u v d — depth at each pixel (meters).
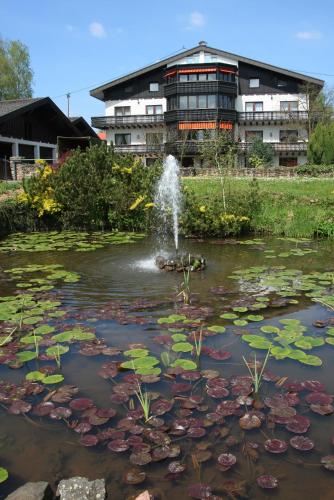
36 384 3.04
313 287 5.43
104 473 2.22
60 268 6.51
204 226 9.99
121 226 11.48
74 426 2.57
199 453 2.34
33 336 3.84
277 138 34.91
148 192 11.27
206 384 3.01
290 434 2.51
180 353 3.54
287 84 34.62
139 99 36.12
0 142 23.39
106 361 3.39
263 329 4.00
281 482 2.16
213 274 6.19
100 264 6.81
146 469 2.24
